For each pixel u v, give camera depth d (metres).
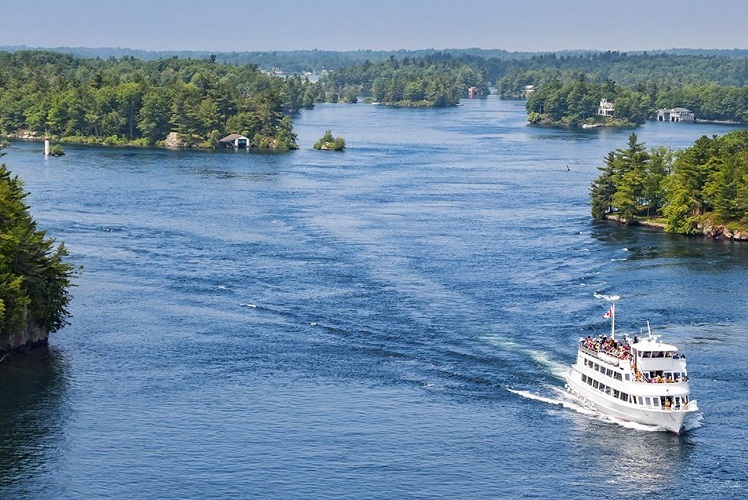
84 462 163.25
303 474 160.38
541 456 168.00
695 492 157.62
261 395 189.38
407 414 182.12
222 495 153.88
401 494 155.25
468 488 157.50
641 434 176.25
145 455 165.75
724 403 187.88
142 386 193.00
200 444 169.62
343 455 166.75
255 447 168.88
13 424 175.62
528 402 188.12
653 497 156.12
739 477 162.25
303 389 192.25
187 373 199.62
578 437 174.62
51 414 180.00
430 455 167.38
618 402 179.62
